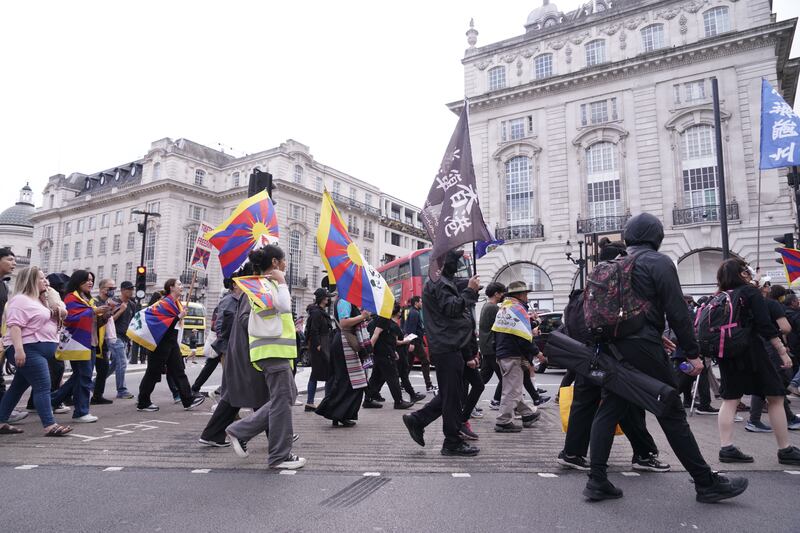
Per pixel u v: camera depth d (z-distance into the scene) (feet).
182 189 158.30
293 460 14.32
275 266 14.92
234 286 24.20
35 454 15.55
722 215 41.24
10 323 17.76
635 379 11.24
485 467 14.16
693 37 87.66
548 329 48.91
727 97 84.28
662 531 9.54
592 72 93.81
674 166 87.35
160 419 22.41
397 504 11.01
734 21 84.84
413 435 15.89
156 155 163.02
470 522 9.97
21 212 244.22
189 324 111.75
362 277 20.04
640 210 89.25
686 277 85.71
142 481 12.73
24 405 26.00
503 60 105.19
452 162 19.10
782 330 18.08
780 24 79.36
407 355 29.76
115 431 19.48
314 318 25.31
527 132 101.14
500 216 101.40
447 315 15.81
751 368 14.78
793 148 34.22
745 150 82.38
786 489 12.16
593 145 94.99
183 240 157.48
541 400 27.91
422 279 61.26
